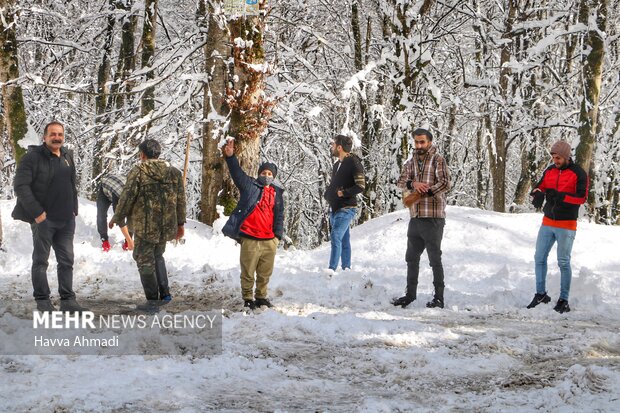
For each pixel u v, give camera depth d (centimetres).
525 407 440
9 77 1282
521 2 2288
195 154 2072
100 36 2319
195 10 2108
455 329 732
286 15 2061
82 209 1379
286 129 1873
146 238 798
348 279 995
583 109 1712
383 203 2550
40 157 743
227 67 1347
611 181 2330
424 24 1914
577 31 1730
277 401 459
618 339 697
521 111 2200
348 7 2244
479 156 2966
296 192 2766
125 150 1653
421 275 1090
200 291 923
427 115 2039
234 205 1415
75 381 477
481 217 1421
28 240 1186
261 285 820
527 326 768
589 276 965
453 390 502
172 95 1598
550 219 877
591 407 420
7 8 1287
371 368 561
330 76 2169
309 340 660
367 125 2228
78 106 2378
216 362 545
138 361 537
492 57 2498
